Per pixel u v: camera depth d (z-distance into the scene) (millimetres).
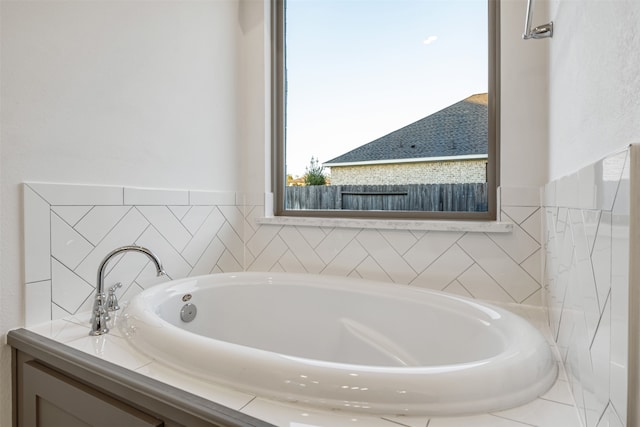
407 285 1433
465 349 1105
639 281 352
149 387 693
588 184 534
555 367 755
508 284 1373
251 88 1977
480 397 604
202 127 1731
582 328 584
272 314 1548
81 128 1213
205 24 1755
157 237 1486
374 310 1375
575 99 738
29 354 941
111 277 1307
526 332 871
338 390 614
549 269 1104
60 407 845
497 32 1502
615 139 460
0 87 1001
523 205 1349
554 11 1021
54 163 1134
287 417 589
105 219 1283
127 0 1372
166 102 1542
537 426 562
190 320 1409
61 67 1152
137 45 1413
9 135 1021
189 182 1654
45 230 1103
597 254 481
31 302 1062
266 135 1950
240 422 583
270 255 1896
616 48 456
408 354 1263
